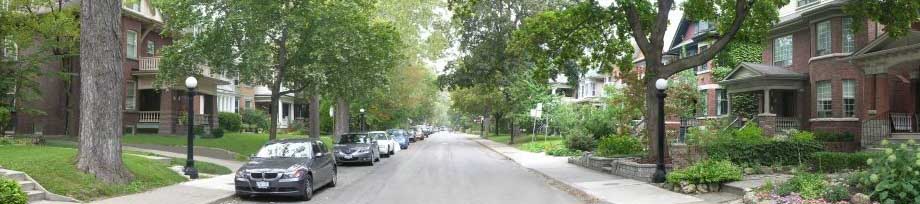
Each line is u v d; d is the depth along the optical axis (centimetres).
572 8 2038
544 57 2214
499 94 5672
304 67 2452
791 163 1842
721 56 2212
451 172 2247
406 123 8556
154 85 2639
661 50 1930
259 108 6200
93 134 1443
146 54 3531
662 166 1691
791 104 2964
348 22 2502
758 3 1944
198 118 3553
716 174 1430
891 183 1015
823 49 2691
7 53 2645
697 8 2108
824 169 1723
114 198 1332
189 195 1416
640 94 2511
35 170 1358
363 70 2641
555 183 1828
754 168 1745
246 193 1423
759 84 2884
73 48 2828
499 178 2000
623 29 2133
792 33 2967
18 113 3119
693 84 2984
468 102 6800
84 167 1427
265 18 2408
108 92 1466
